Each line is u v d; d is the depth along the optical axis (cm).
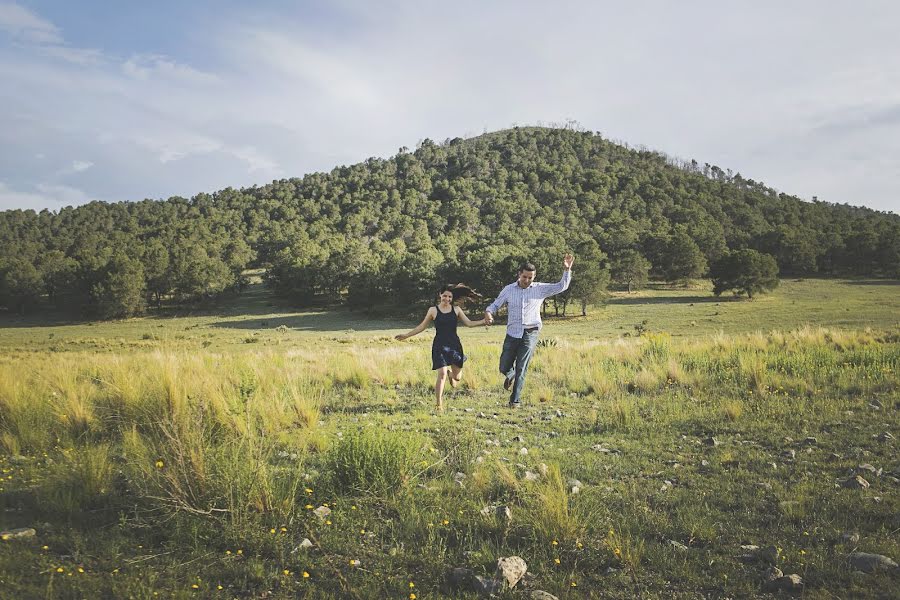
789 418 666
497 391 930
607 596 277
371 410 762
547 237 14912
